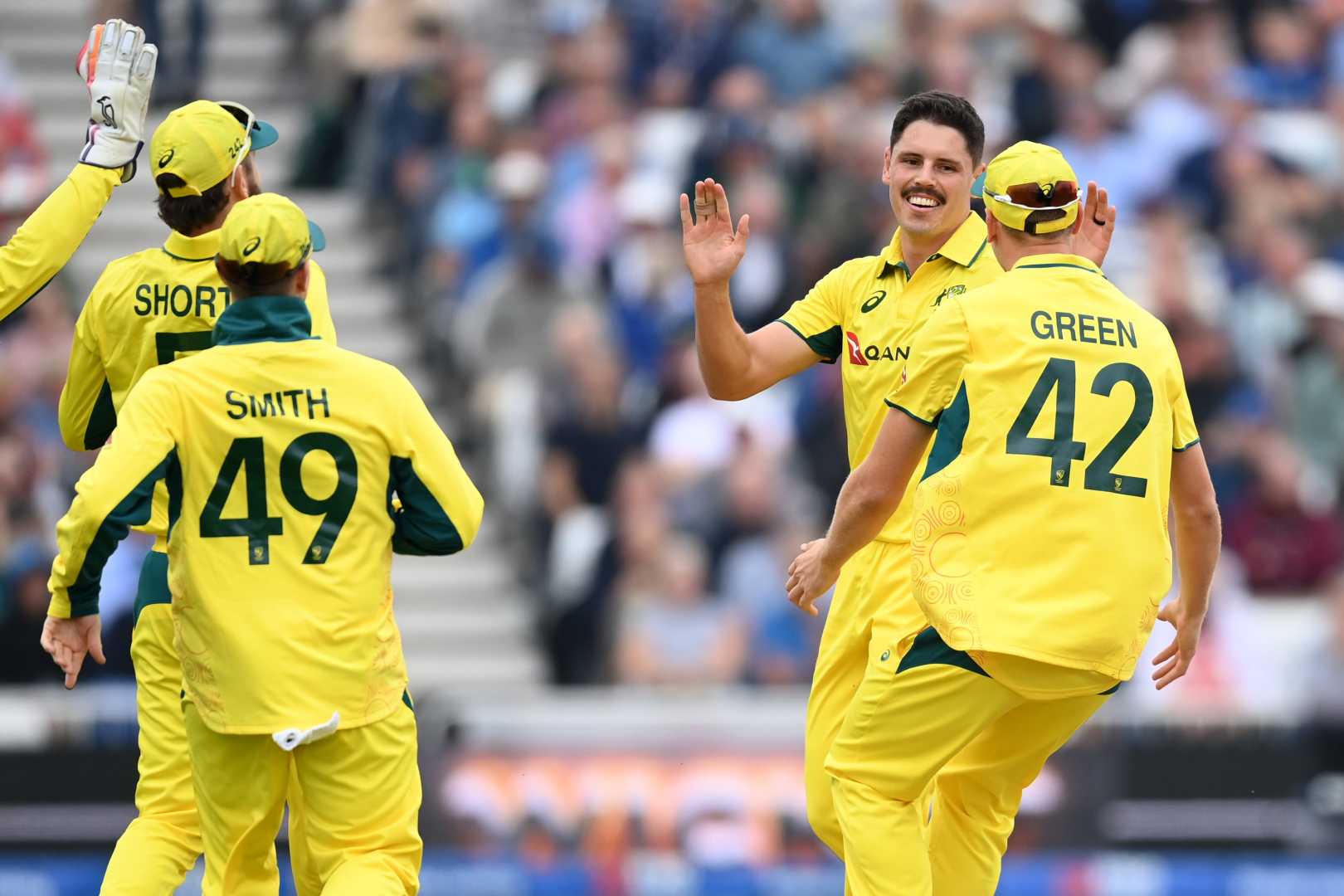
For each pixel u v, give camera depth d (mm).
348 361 17266
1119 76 53938
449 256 46438
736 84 47188
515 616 43250
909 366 17406
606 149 47469
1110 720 36750
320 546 17016
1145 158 50594
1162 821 36312
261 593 16953
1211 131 51188
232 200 18812
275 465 16938
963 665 17156
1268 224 49344
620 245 46406
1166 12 54562
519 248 45906
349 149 49781
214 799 17500
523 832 34844
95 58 19250
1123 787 36406
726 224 19609
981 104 50969
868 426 19469
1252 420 44750
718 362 19781
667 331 45094
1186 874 35219
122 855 18812
